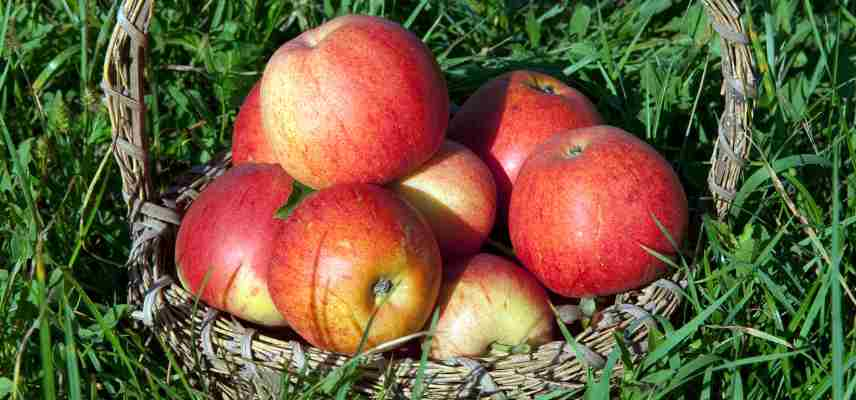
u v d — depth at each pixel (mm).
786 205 700
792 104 781
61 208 694
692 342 659
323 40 636
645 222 638
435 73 648
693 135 818
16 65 784
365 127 628
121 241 750
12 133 785
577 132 663
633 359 634
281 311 624
